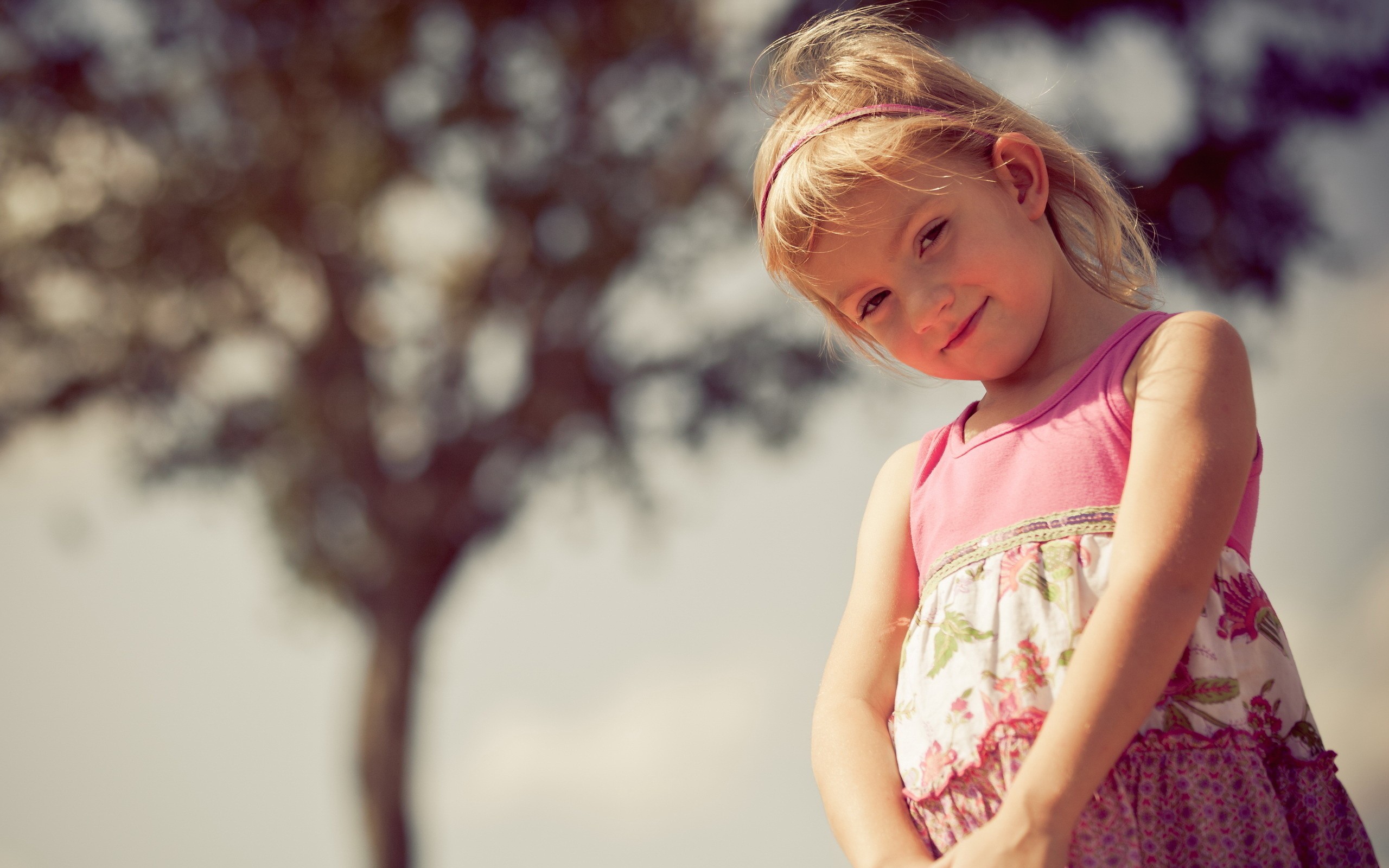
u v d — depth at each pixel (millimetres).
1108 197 1329
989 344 1162
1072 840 998
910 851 1063
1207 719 1030
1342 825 1081
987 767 1049
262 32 10703
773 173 1266
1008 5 9188
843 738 1171
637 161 11180
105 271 11086
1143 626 983
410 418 12305
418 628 12984
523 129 11023
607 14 10703
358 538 12938
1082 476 1100
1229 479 1042
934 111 1231
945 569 1155
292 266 11633
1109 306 1224
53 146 10859
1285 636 1113
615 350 12008
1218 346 1099
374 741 13000
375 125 10945
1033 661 1056
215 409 12102
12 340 11289
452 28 10703
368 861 13094
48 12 10648
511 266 11484
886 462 1367
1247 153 9094
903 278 1162
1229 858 995
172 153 11070
